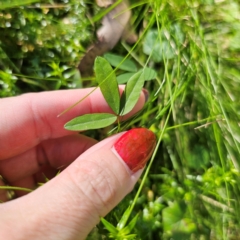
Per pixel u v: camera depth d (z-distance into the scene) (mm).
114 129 135
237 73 129
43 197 94
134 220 117
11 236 90
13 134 122
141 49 147
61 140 131
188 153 138
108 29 149
